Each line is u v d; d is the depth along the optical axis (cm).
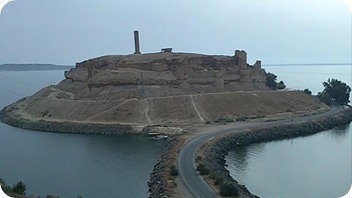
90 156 6141
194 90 10044
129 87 9856
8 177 5025
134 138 7544
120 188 4416
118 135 7888
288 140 7388
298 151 6341
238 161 5697
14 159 6038
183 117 8744
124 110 9031
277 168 5250
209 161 5131
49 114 9650
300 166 5312
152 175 4747
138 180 4738
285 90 11419
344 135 7825
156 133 7656
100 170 5262
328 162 5588
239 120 8631
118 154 6234
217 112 9025
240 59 11794
